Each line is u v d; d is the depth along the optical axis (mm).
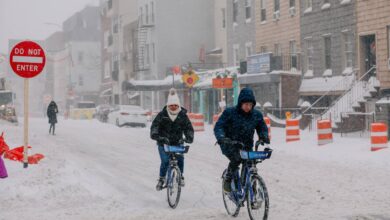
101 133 37438
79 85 115125
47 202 12453
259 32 49625
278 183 15055
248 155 9805
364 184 14500
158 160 21281
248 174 9938
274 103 42188
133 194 13766
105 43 92812
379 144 21047
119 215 11195
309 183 14930
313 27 40938
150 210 11711
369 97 33000
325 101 38469
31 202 12445
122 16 80250
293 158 20781
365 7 35094
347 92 34594
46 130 41500
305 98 41062
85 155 23109
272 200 12625
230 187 10695
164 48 64375
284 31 45188
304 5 42188
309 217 10578
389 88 32469
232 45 55594
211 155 22469
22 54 15359
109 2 88812
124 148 26375
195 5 65000
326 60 39812
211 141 29250
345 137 29156
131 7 75250
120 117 46188
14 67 15352
